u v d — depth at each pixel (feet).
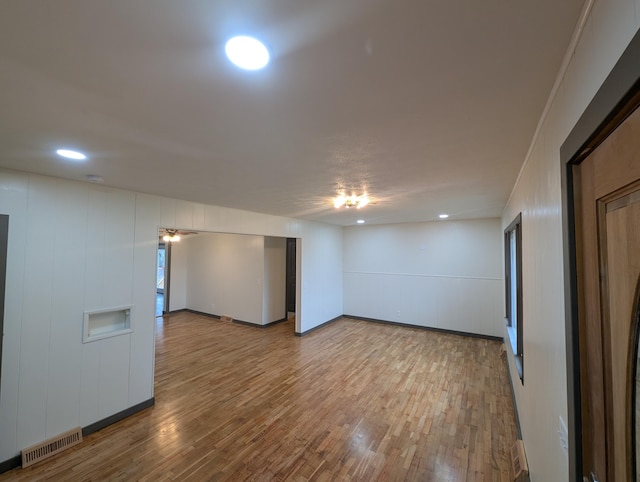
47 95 3.97
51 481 7.21
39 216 8.28
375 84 3.75
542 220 5.08
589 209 2.90
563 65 3.33
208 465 7.74
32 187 8.14
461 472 7.53
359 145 5.92
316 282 21.16
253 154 6.47
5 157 6.68
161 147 6.01
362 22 2.68
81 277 9.11
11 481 7.20
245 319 22.66
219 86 3.77
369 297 23.35
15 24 2.67
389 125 4.99
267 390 11.97
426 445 8.57
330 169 7.63
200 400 11.19
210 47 3.00
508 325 13.71
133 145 5.90
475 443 8.67
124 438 8.89
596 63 2.46
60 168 7.61
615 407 2.43
